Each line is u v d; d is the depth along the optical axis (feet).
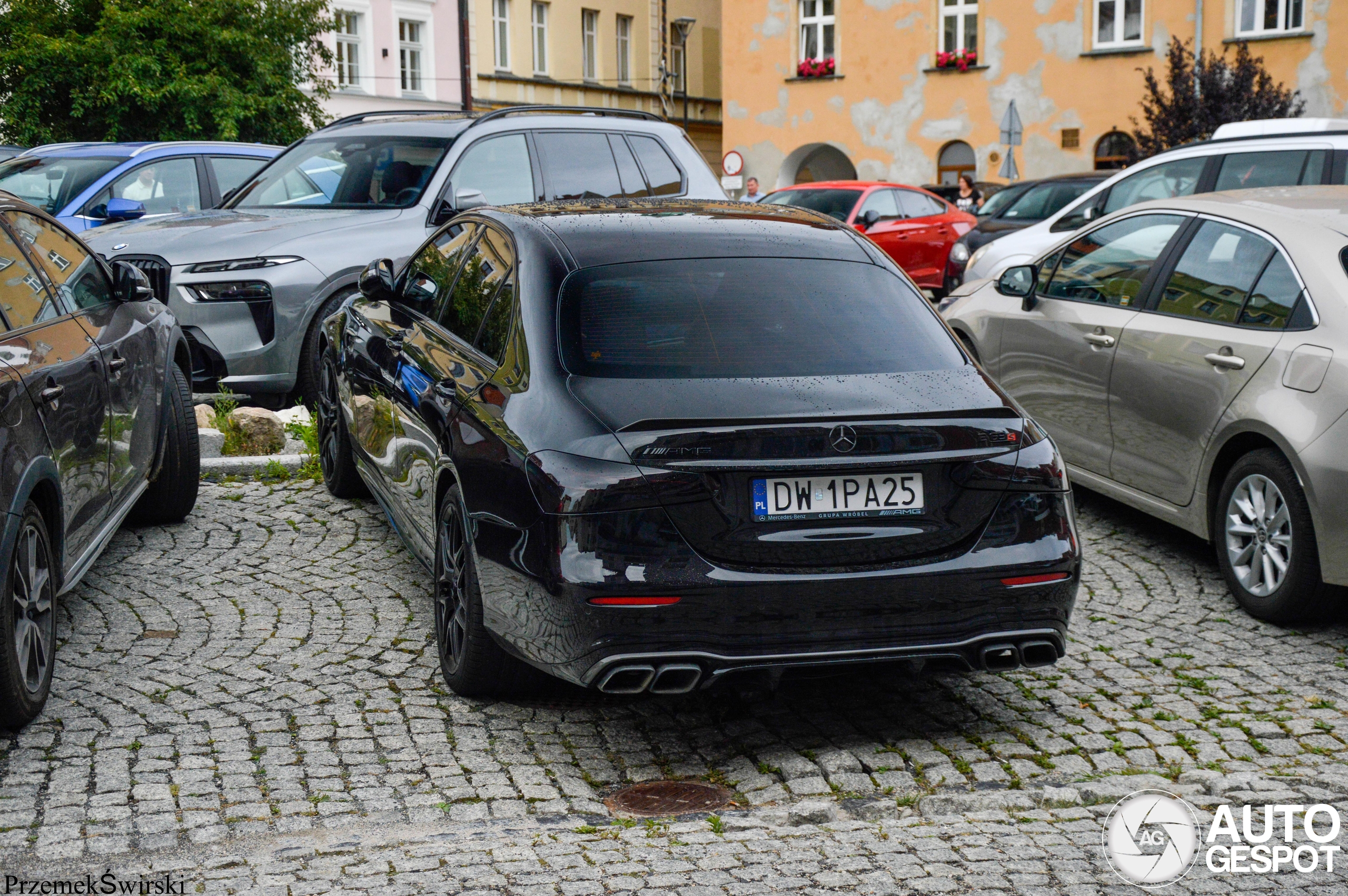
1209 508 19.38
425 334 17.40
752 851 11.73
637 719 14.88
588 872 11.25
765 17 117.39
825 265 15.64
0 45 66.59
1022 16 106.32
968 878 11.14
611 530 12.59
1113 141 105.29
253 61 68.49
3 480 13.25
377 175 29.84
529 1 128.98
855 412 13.05
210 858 11.48
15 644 13.71
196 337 27.20
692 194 30.50
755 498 12.76
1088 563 21.04
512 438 13.46
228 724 14.43
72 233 19.02
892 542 12.97
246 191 31.30
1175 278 20.79
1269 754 13.96
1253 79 88.84
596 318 14.28
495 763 13.67
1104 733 14.53
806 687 15.85
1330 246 18.13
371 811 12.51
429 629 17.56
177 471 21.70
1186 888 10.95
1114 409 21.34
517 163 29.37
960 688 15.85
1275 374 17.79
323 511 23.18
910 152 112.57
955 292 28.48
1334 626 18.07
